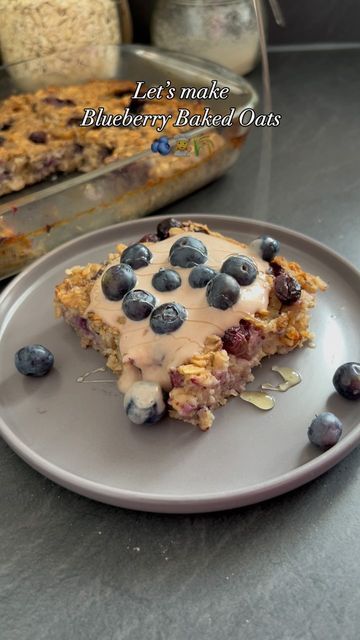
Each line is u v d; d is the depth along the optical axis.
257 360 0.29
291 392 0.28
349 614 0.22
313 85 0.53
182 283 0.29
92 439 0.27
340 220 0.40
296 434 0.27
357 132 0.48
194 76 0.47
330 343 0.31
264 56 0.39
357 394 0.27
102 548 0.24
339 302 0.33
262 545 0.24
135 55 0.48
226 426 0.27
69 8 0.46
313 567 0.23
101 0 0.47
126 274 0.29
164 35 0.50
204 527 0.24
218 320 0.28
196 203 0.43
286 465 0.26
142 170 0.39
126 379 0.28
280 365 0.30
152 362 0.28
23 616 0.22
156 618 0.22
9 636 0.22
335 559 0.23
